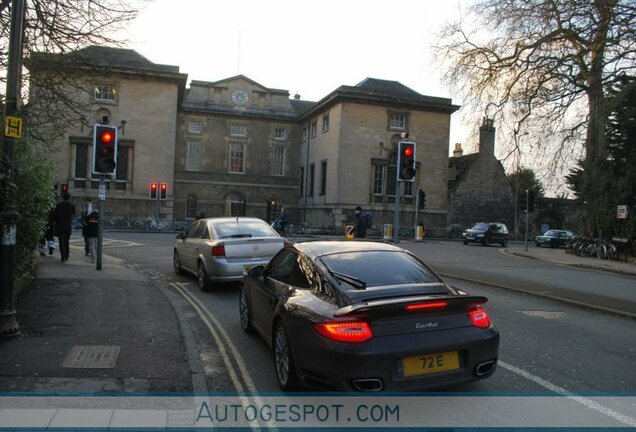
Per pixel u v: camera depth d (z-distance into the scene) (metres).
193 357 5.75
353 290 4.61
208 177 44.88
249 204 46.16
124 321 7.20
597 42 16.53
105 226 36.97
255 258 10.34
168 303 8.51
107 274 11.20
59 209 13.42
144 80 39.34
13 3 6.18
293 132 47.66
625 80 18.72
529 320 8.27
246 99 46.22
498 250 29.78
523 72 20.22
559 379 5.31
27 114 10.74
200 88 45.28
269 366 5.69
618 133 25.69
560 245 37.25
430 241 36.84
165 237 28.20
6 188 6.08
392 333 4.11
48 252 15.28
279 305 5.06
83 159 38.19
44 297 8.38
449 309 4.36
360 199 40.06
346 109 39.91
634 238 22.78
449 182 47.00
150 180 39.34
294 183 47.53
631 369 5.73
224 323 7.75
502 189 45.59
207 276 10.38
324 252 5.39
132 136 39.03
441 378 4.19
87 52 12.03
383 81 44.03
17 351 5.68
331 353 4.07
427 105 41.56
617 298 10.76
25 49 10.55
